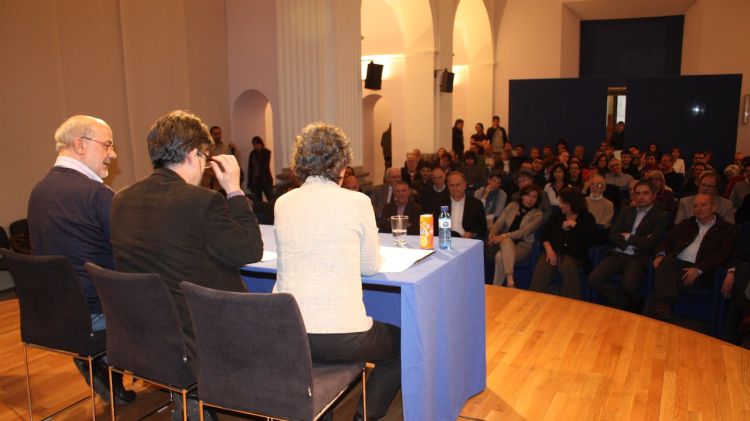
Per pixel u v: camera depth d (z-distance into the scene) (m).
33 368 3.17
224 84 8.03
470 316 2.60
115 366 2.06
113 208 2.04
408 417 2.01
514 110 12.79
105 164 2.52
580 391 2.79
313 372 1.91
